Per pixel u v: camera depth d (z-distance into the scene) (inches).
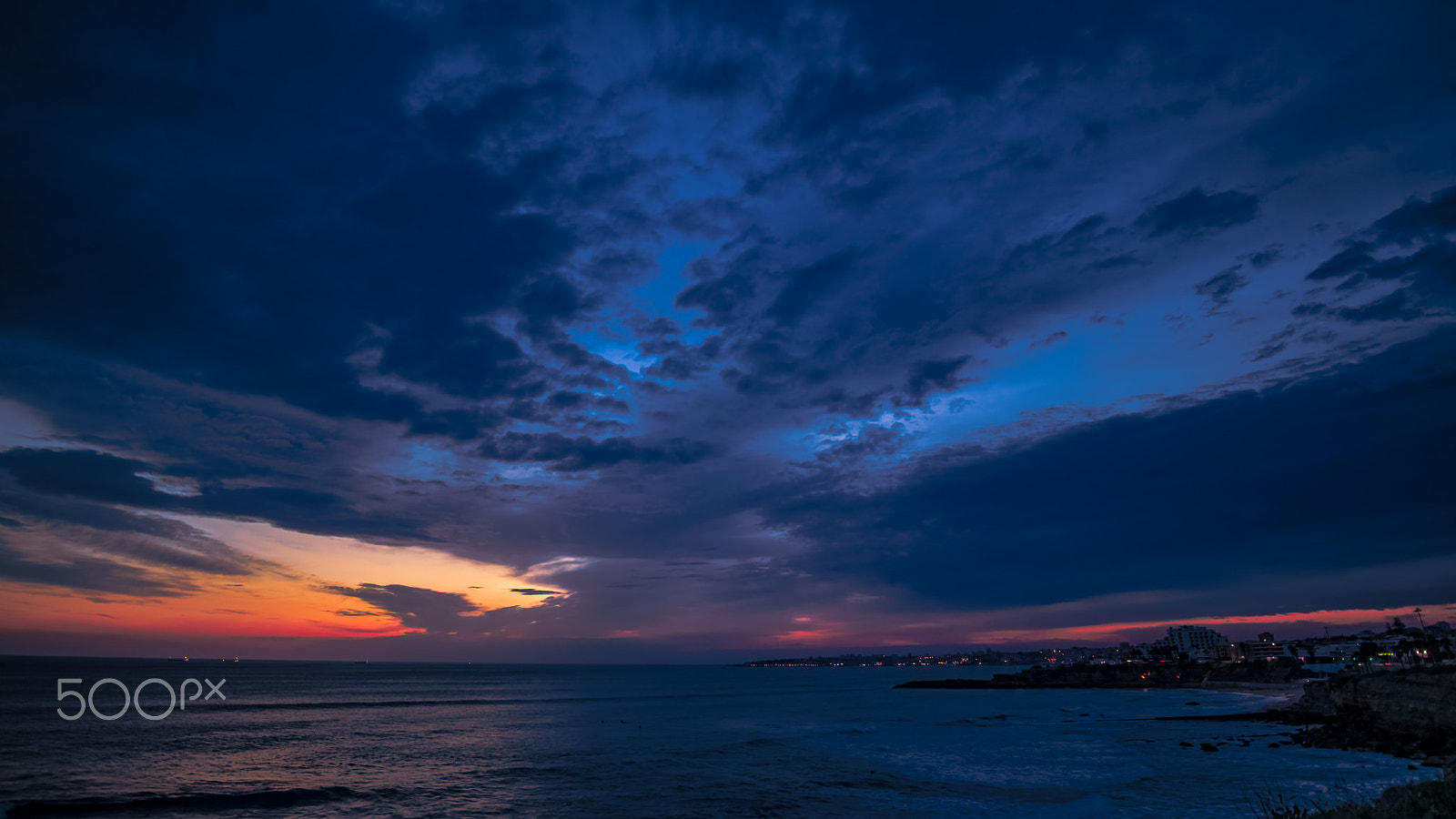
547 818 1190.3
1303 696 3004.4
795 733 2559.1
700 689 6230.3
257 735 2338.8
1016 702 4402.1
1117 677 6343.5
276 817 1211.9
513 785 1476.4
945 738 2338.8
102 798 1312.7
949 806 1259.2
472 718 3107.8
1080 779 1513.3
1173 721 2812.5
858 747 2112.5
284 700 3996.1
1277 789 1325.0
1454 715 1825.8
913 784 1482.5
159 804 1288.1
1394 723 2064.5
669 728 2728.8
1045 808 1232.8
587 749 2074.3
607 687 6387.8
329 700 4097.0
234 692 4640.8
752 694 5378.9
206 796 1323.8
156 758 1815.9
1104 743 2155.5
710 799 1332.4
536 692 5418.3
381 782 1510.8
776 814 1209.4
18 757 1760.6
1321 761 1660.9
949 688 6604.3
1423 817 505.7
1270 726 2506.2
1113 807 1227.2
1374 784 1334.9
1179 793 1337.4
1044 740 2260.1
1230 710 3348.9
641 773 1638.8
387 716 3134.8
